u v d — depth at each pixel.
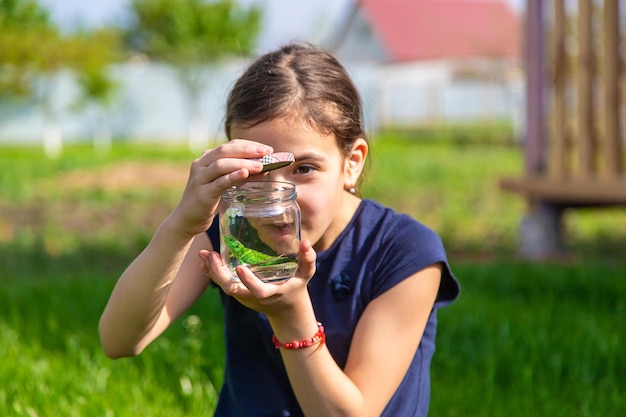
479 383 3.61
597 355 3.83
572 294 5.35
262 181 1.93
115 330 2.19
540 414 3.32
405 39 33.78
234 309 2.37
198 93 29.84
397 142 25.45
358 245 2.27
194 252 2.40
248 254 1.83
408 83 33.34
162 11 29.33
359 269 2.25
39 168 18.11
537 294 5.31
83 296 5.42
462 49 32.38
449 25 33.53
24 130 29.08
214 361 3.73
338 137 2.12
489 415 3.32
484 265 6.25
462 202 12.75
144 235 9.80
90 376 3.68
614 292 5.22
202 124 30.38
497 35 30.08
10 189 14.88
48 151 24.66
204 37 29.06
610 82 7.14
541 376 3.69
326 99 2.10
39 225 11.30
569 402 3.45
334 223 2.28
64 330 4.54
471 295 5.25
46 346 4.29
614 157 7.17
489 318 4.54
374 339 2.16
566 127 7.56
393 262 2.23
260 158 1.88
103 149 25.52
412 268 2.21
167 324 2.32
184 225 1.98
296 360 1.95
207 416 3.25
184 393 3.46
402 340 2.17
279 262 1.84
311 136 2.05
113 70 29.34
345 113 2.14
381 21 34.41
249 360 2.37
